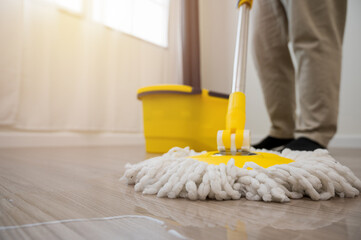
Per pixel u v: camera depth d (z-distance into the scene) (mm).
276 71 1198
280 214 323
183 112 1163
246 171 395
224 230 267
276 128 1238
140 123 2379
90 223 287
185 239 241
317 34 873
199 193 372
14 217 307
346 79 2051
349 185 400
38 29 1740
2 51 1570
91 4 2021
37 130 1761
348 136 2025
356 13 2016
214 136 1221
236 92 522
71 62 1922
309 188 378
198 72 2373
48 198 403
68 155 1157
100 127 2070
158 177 433
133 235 251
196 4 2412
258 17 1227
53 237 246
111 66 2152
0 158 1009
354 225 284
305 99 917
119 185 507
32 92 1712
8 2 1598
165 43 2588
